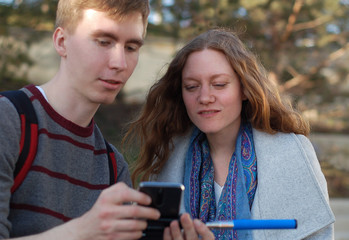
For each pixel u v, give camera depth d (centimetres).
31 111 143
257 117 195
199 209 193
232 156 193
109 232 114
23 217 137
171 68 201
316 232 182
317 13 911
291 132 196
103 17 142
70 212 150
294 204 180
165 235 129
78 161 152
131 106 987
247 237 178
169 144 211
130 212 115
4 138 133
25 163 138
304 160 185
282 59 961
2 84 766
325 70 1041
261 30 880
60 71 152
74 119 152
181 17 832
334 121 1196
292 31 924
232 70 188
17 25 770
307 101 993
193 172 198
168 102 210
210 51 187
